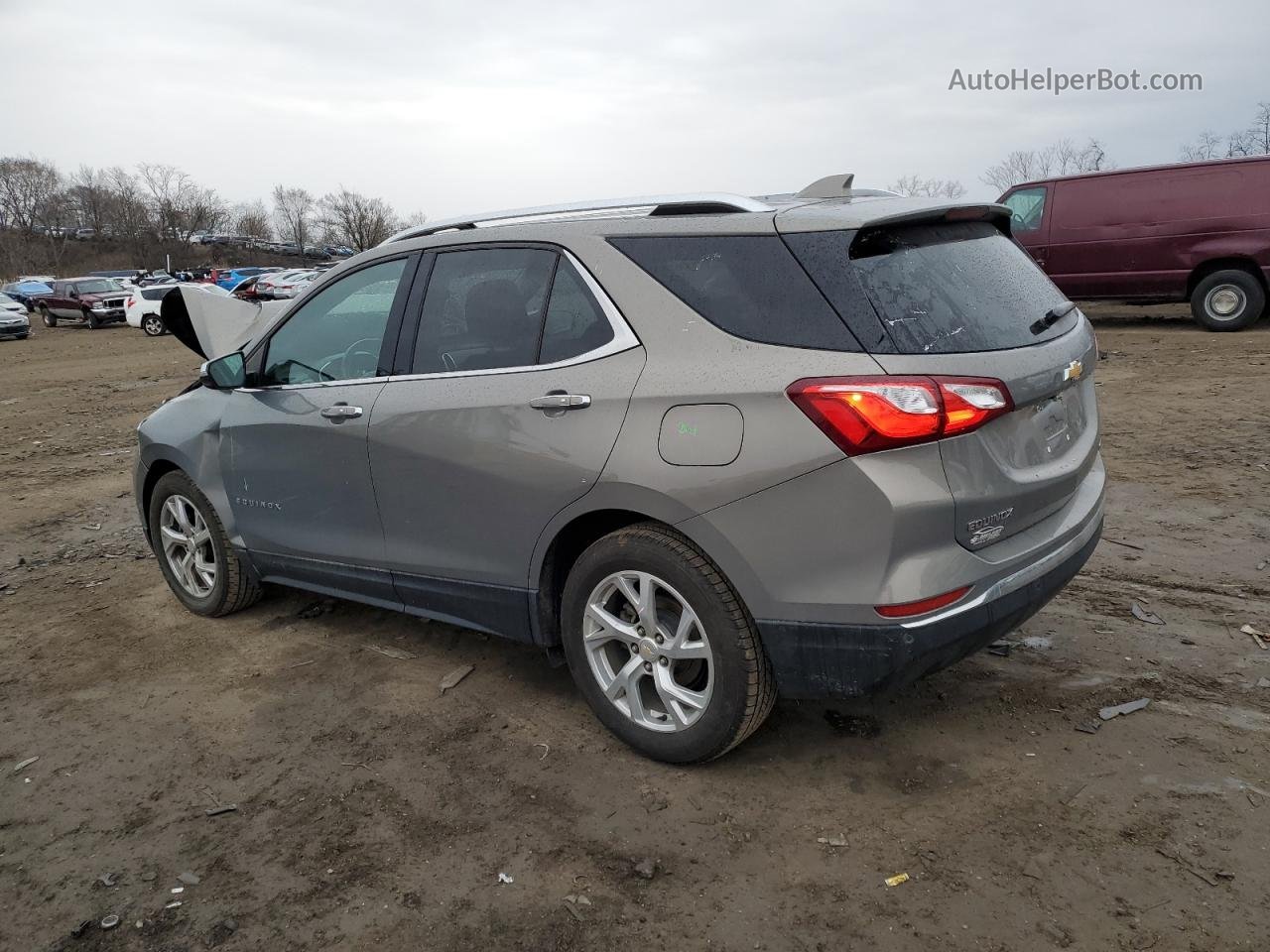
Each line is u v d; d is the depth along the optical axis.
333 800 3.07
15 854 2.88
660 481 2.85
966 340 2.71
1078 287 13.27
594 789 3.04
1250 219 11.98
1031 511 2.87
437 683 3.88
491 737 3.42
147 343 25.30
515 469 3.21
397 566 3.75
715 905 2.49
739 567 2.77
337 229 108.00
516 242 3.40
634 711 3.16
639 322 3.00
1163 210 12.51
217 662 4.20
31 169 108.69
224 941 2.47
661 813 2.89
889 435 2.52
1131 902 2.39
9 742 3.58
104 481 8.08
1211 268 12.46
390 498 3.67
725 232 2.93
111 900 2.65
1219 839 2.60
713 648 2.89
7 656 4.38
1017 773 2.98
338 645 4.32
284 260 106.69
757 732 3.33
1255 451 6.50
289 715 3.67
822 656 2.72
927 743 3.19
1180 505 5.49
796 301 2.74
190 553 4.73
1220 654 3.66
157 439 4.68
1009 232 3.49
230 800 3.11
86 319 33.03
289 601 4.92
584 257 3.17
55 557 5.95
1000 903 2.42
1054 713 3.31
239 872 2.74
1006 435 2.76
